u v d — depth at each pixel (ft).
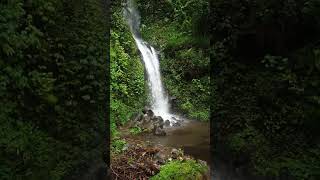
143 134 36.09
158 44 58.95
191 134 37.37
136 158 26.20
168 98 51.90
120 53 44.04
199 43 53.31
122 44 47.50
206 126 41.88
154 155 27.43
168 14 63.41
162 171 22.25
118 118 38.09
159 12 64.18
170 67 54.24
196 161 25.50
